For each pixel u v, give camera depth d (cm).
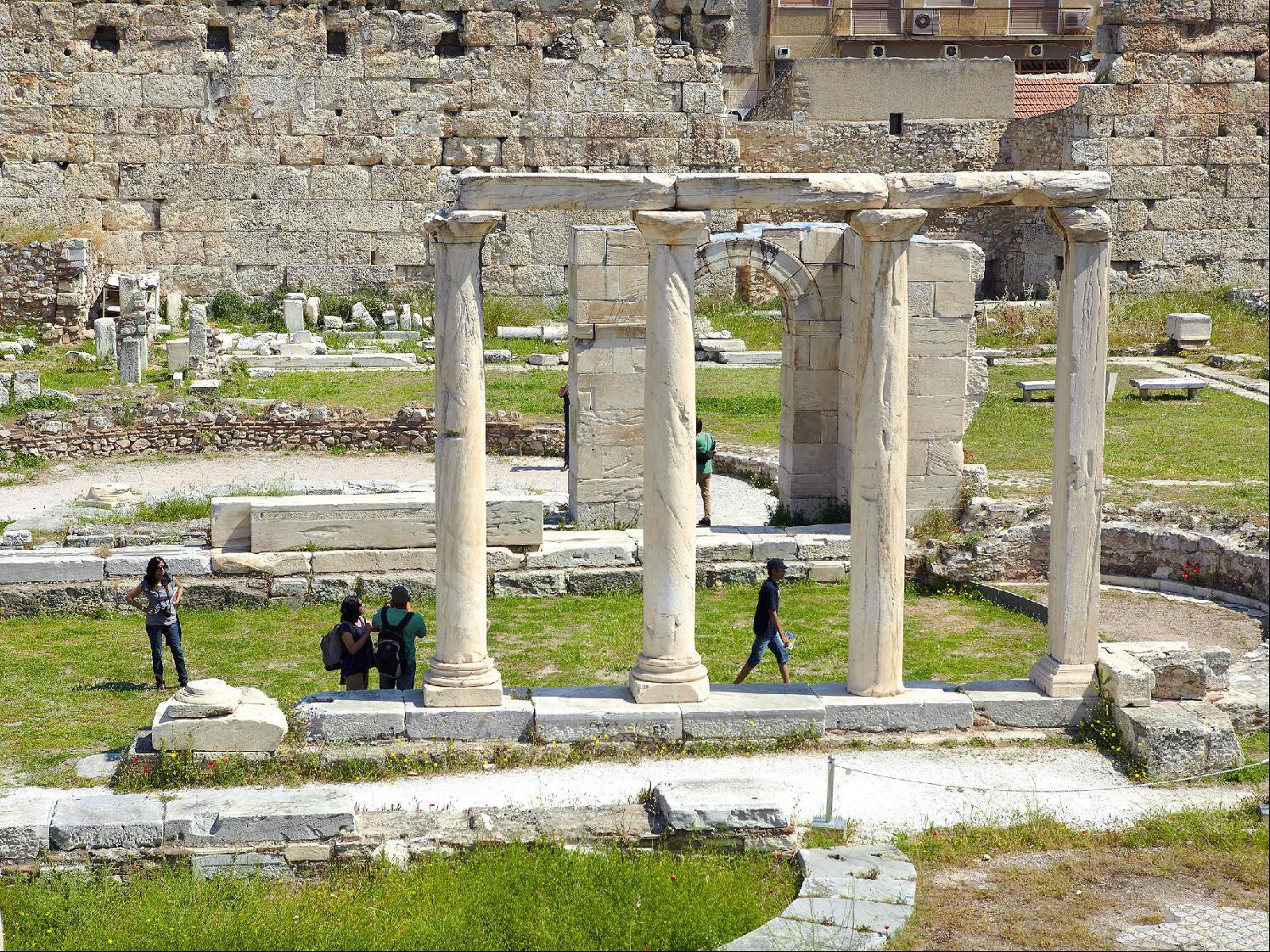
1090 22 14525
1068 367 3916
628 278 5747
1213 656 4056
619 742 3856
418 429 7481
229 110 10438
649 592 3922
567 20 10675
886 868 3194
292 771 3722
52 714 4200
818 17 14638
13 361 8588
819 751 3856
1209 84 10962
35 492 6569
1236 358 8881
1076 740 3931
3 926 3061
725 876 3225
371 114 10556
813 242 5703
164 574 4347
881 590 3938
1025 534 5391
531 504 5306
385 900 3156
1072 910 3039
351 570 5244
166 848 3334
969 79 11800
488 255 10819
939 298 5612
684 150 10869
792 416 5838
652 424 3844
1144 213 11050
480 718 3838
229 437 7419
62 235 9819
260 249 10581
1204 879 3186
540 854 3262
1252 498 5844
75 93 10269
